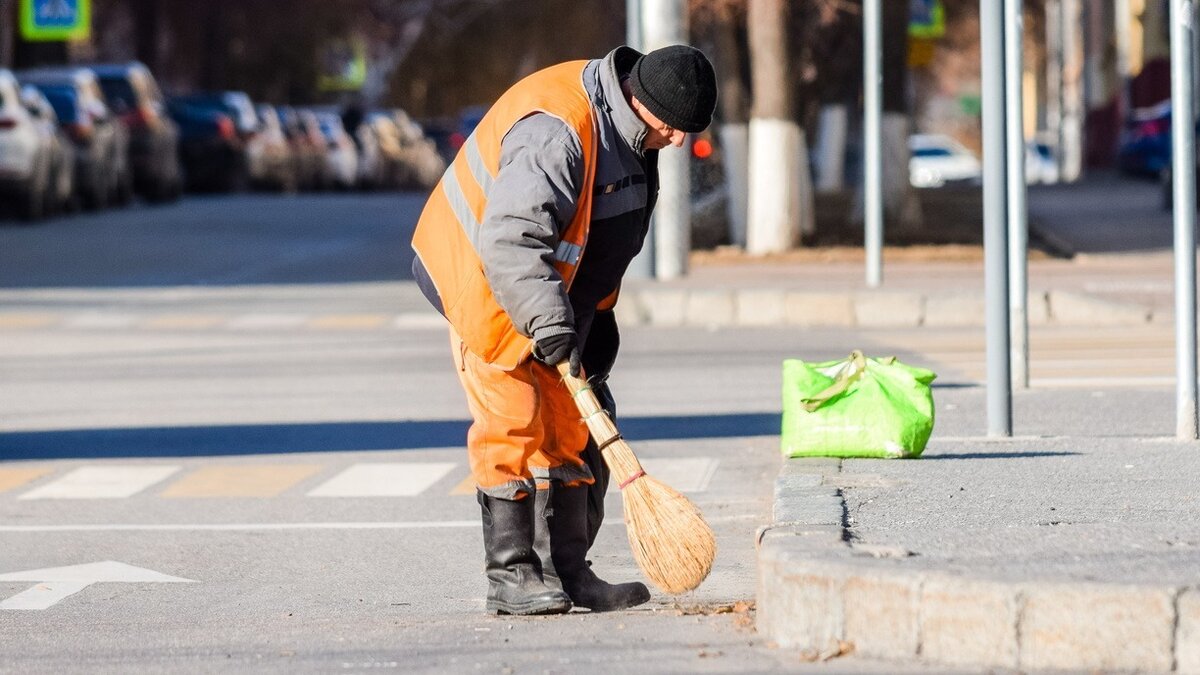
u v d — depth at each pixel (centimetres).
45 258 6969
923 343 4388
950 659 1388
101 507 2500
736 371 3906
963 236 7194
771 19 6600
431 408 3438
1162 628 1342
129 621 1803
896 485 1997
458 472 2741
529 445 1669
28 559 2156
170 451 2977
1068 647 1357
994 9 2436
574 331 1562
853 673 1373
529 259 1544
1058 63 15575
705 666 1423
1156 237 7194
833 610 1440
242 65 16900
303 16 16438
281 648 1598
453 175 1617
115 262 6875
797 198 6688
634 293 5019
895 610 1408
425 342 4644
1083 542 1579
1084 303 4884
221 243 7738
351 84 18025
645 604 1769
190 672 1511
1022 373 3225
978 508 1836
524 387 1648
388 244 7756
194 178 11906
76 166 8950
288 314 5272
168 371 4103
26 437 3152
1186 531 1655
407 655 1530
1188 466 2145
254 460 2873
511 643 1555
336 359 4291
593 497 1766
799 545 1535
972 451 2311
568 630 1603
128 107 10081
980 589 1375
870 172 5234
